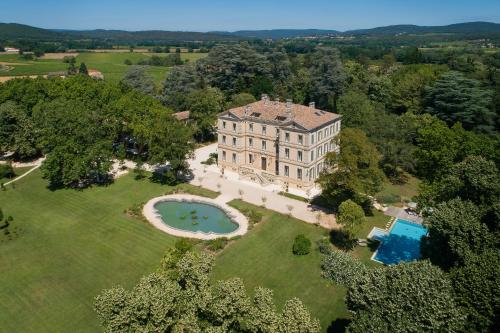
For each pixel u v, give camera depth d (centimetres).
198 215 7769
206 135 12712
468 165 5256
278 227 7175
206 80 14900
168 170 9688
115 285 5566
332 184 7262
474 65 16412
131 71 15012
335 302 5178
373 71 16438
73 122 8856
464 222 4450
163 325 3509
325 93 13275
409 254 6306
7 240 6744
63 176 8612
